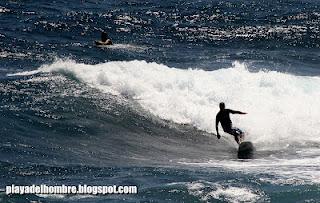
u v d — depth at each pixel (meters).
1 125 73.12
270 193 57.38
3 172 61.72
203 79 91.44
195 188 58.47
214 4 183.62
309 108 86.56
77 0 183.75
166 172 63.62
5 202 55.03
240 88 90.12
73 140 73.19
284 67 118.44
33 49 118.62
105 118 80.00
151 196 56.84
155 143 76.50
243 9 177.12
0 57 108.62
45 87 86.12
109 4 180.12
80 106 81.56
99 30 146.38
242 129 81.25
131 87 87.81
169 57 121.62
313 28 155.88
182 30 150.88
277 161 69.94
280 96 89.19
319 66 121.81
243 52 130.88
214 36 145.88
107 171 63.91
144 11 171.00
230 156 73.44
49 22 149.25
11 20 148.88
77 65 92.81
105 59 115.62
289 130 80.88
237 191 57.91
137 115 82.44
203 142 78.94
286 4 186.12
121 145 74.12
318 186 59.06
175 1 188.12
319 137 79.12
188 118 84.00
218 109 85.62
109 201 55.75
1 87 84.62
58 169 63.75
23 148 68.38
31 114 77.12
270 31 152.00
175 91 88.00
